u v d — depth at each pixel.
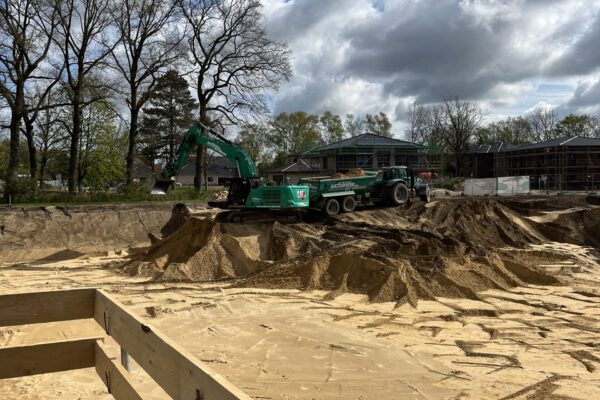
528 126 88.12
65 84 31.55
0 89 28.45
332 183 21.84
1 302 3.84
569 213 25.20
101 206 26.20
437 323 11.12
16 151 29.48
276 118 86.31
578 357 8.77
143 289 14.15
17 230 23.34
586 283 15.67
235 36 35.28
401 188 23.44
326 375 7.47
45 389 6.03
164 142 53.97
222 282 15.26
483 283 14.63
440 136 70.88
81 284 15.02
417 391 6.91
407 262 14.93
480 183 37.91
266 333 9.83
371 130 86.44
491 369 8.02
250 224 18.88
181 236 18.33
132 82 33.78
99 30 31.77
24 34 29.12
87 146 47.81
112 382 3.52
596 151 54.22
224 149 20.42
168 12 33.28
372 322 10.99
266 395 6.64
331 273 14.90
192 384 2.35
